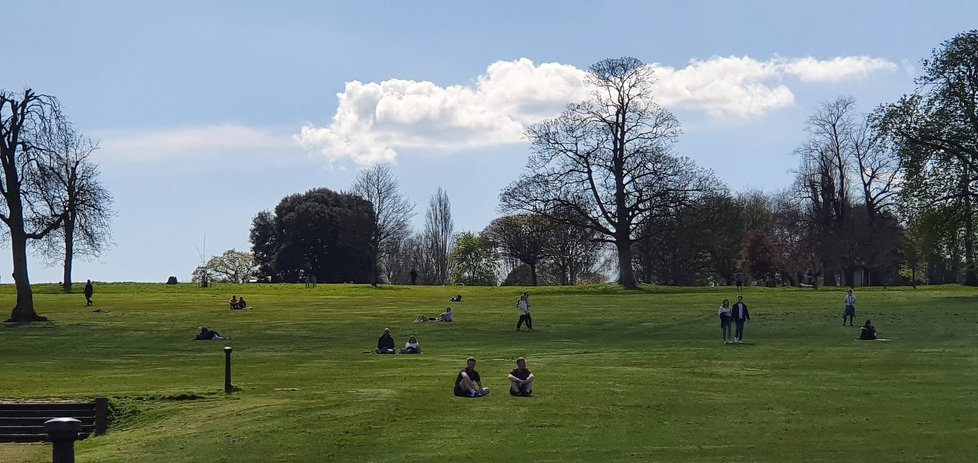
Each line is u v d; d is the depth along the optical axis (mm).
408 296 88250
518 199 91812
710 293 81125
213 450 20938
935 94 72188
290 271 146125
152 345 47656
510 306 70938
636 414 24734
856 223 103750
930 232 72375
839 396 27422
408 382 30484
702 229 92812
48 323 59625
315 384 30422
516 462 19203
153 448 21547
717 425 23156
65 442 11641
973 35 71000
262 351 43938
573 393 28125
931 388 28766
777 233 131125
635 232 94750
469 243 157000
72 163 70688
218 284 113062
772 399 27000
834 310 61000
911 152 71938
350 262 146500
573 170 91625
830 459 19219
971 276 94750
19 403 26672
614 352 40812
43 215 63156
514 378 27781
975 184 71125
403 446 20875
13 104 60625
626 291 87250
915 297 71250
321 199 150375
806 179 111438
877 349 39969
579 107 91812
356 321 59406
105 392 29203
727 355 38688
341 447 20875
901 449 20047
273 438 21891
